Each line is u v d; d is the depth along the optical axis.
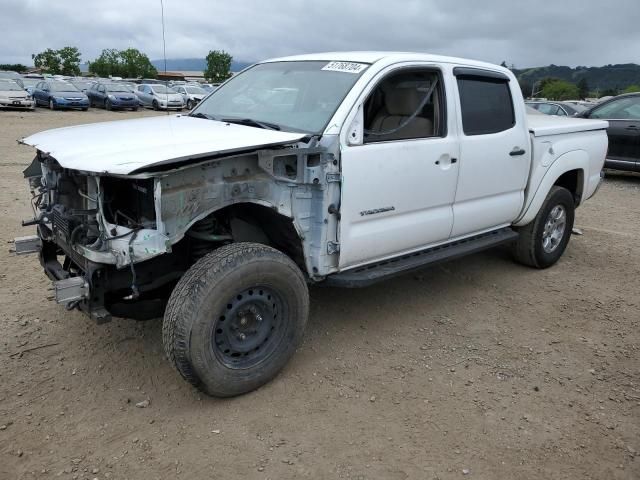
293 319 3.43
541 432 3.13
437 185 4.15
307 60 4.37
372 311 4.56
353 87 3.68
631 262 6.08
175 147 3.03
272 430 3.05
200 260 3.12
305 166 3.35
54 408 3.18
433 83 4.16
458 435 3.07
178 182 2.91
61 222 3.33
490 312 4.66
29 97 28.09
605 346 4.17
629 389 3.61
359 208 3.66
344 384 3.50
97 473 2.70
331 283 3.74
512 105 4.84
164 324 3.05
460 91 4.33
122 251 2.94
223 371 3.14
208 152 2.92
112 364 3.64
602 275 5.66
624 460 2.95
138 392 3.36
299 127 3.66
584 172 5.84
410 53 4.13
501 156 4.68
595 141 5.92
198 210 3.00
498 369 3.76
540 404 3.39
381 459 2.86
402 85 4.02
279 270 3.24
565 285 5.35
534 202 5.21
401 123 4.01
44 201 3.78
